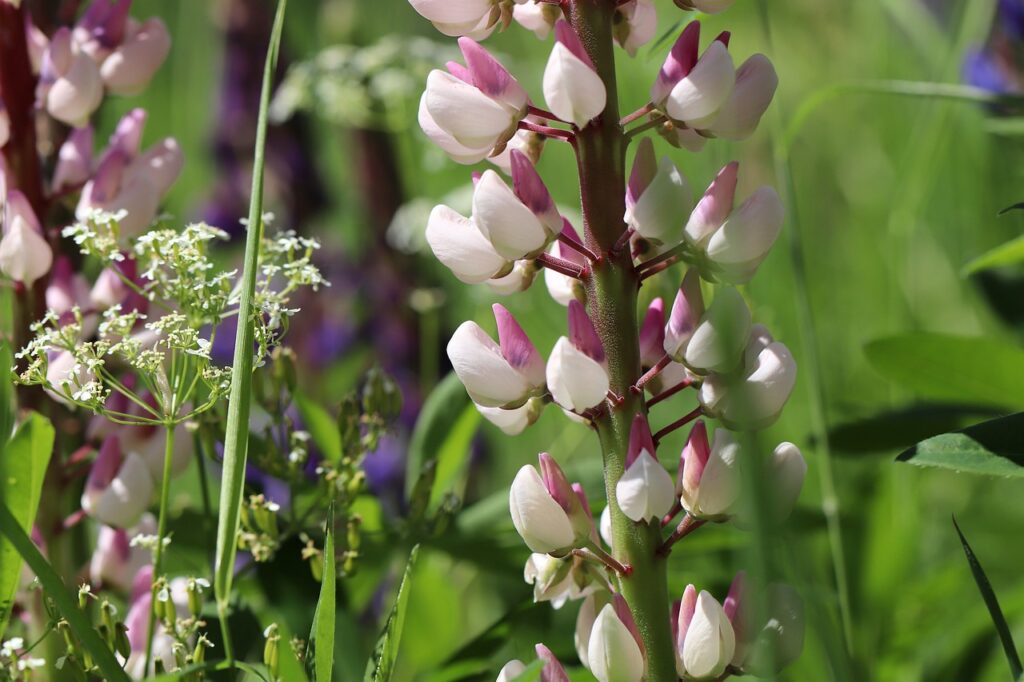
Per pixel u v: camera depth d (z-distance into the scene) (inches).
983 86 38.4
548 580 24.3
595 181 24.0
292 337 38.0
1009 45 38.0
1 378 24.4
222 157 41.7
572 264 24.1
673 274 28.4
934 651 28.7
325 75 37.6
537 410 24.3
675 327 23.8
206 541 26.8
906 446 28.5
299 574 27.0
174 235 24.8
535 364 23.9
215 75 42.8
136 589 25.7
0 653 24.4
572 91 23.5
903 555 29.7
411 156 39.7
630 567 24.0
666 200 23.6
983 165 40.3
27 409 26.0
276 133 41.3
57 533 26.0
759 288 38.9
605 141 24.0
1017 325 32.0
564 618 28.8
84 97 26.0
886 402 37.2
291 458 26.3
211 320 24.7
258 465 26.5
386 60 37.5
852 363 39.0
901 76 44.8
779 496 23.7
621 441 24.0
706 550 28.5
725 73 23.6
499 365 23.9
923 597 29.5
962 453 24.1
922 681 28.6
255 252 24.0
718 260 23.7
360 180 39.2
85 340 26.0
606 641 23.6
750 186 36.8
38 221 26.3
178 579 26.3
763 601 23.4
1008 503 33.9
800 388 36.2
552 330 39.0
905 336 27.6
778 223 23.6
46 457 24.3
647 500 23.5
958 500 34.1
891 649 29.0
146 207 25.9
